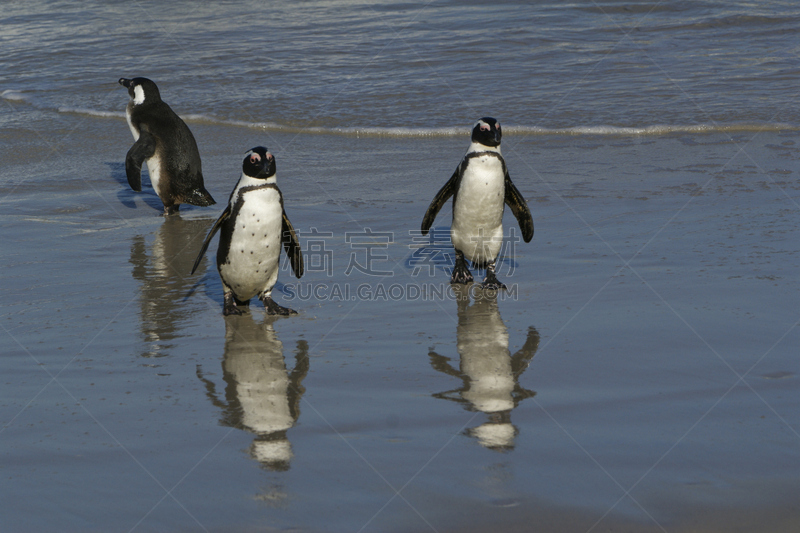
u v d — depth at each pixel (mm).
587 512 5398
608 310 9891
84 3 46281
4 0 47500
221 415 7215
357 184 17500
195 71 30000
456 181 11102
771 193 15234
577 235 13367
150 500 5707
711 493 5602
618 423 6801
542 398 7414
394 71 29172
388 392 7684
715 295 10172
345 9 41812
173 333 9633
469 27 36344
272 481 5938
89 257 12977
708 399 7246
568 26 36125
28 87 28828
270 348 9055
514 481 5840
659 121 22266
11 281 11656
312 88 27328
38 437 6789
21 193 17141
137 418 7168
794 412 6895
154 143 15297
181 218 15664
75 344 9203
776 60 28703
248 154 9555
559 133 21844
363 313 10312
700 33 34000
